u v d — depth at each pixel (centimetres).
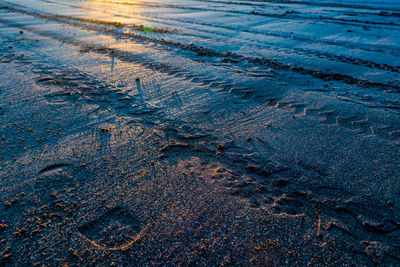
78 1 2595
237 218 270
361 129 430
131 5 2325
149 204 285
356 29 1248
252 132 425
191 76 668
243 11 1892
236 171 338
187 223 263
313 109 498
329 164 348
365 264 228
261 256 235
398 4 2248
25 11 1886
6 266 223
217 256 234
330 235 253
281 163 352
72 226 261
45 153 365
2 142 387
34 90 566
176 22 1504
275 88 596
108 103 519
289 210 281
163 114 478
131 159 356
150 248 240
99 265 226
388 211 278
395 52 895
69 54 855
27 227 257
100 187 307
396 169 336
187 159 360
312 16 1636
